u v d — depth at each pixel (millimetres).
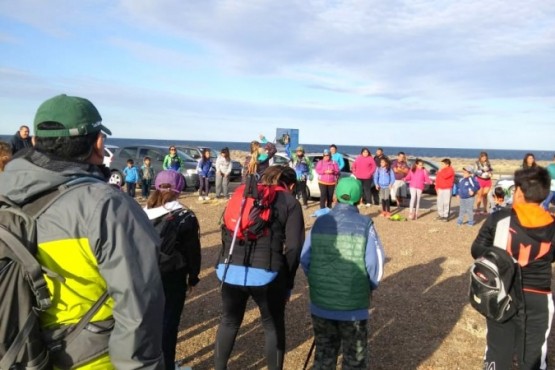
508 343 3057
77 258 1663
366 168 15172
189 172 18078
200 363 4305
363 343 3320
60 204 1678
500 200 9125
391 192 15477
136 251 1711
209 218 12422
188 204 15109
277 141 18406
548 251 2959
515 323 3041
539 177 3035
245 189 3514
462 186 12141
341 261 3279
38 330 1671
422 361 4445
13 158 1794
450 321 5418
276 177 3691
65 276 1669
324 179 13281
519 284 2975
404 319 5469
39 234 1660
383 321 5410
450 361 4457
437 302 6051
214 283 6641
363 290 3295
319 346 3457
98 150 1886
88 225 1659
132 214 1757
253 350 4586
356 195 3455
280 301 3564
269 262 3412
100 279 1734
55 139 1742
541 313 2992
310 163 14898
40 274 1627
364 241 3287
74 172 1745
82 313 1725
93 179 1793
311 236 3447
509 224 3037
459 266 7926
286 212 3502
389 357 4520
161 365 1758
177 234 3402
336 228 3355
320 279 3328
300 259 3504
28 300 1646
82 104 1815
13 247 1599
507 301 2949
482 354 4605
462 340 4918
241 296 3500
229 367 4242
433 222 12680
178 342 4730
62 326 1713
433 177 19281
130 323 1657
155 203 3494
